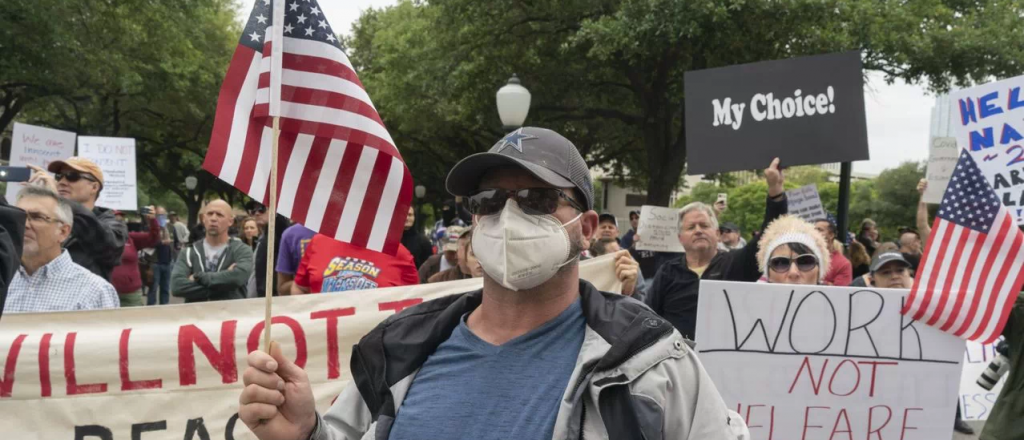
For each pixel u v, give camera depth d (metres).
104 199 8.88
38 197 3.71
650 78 18.59
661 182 19.11
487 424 1.67
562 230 1.75
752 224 54.06
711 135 5.43
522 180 1.78
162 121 30.06
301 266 4.88
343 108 2.49
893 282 5.05
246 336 3.66
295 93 2.48
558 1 16.94
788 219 4.11
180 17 23.34
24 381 3.47
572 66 18.27
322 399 3.70
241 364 3.64
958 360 3.63
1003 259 3.65
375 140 2.49
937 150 7.32
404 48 22.89
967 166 3.77
